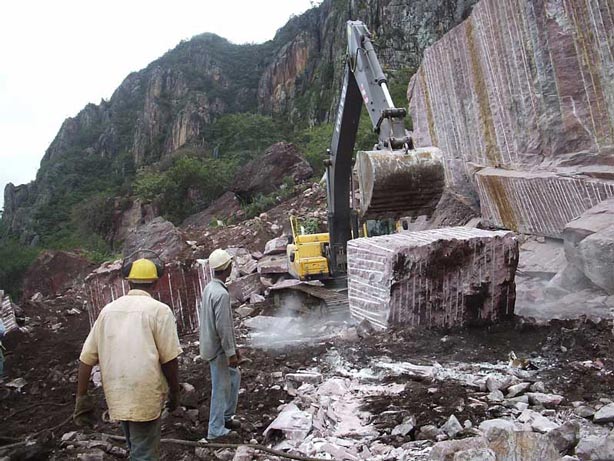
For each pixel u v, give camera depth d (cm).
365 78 753
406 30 5378
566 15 1046
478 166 1311
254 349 765
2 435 580
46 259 2023
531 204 1101
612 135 1001
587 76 1028
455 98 1402
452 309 729
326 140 3391
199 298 947
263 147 5228
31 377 823
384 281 731
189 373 688
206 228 2300
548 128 1099
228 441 481
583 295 821
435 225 1404
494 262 730
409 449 422
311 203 2156
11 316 1170
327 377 614
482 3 1244
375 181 604
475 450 322
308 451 436
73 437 528
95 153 9138
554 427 430
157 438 380
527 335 693
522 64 1148
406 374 588
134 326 368
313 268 1021
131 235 1880
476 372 588
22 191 8788
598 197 954
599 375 543
